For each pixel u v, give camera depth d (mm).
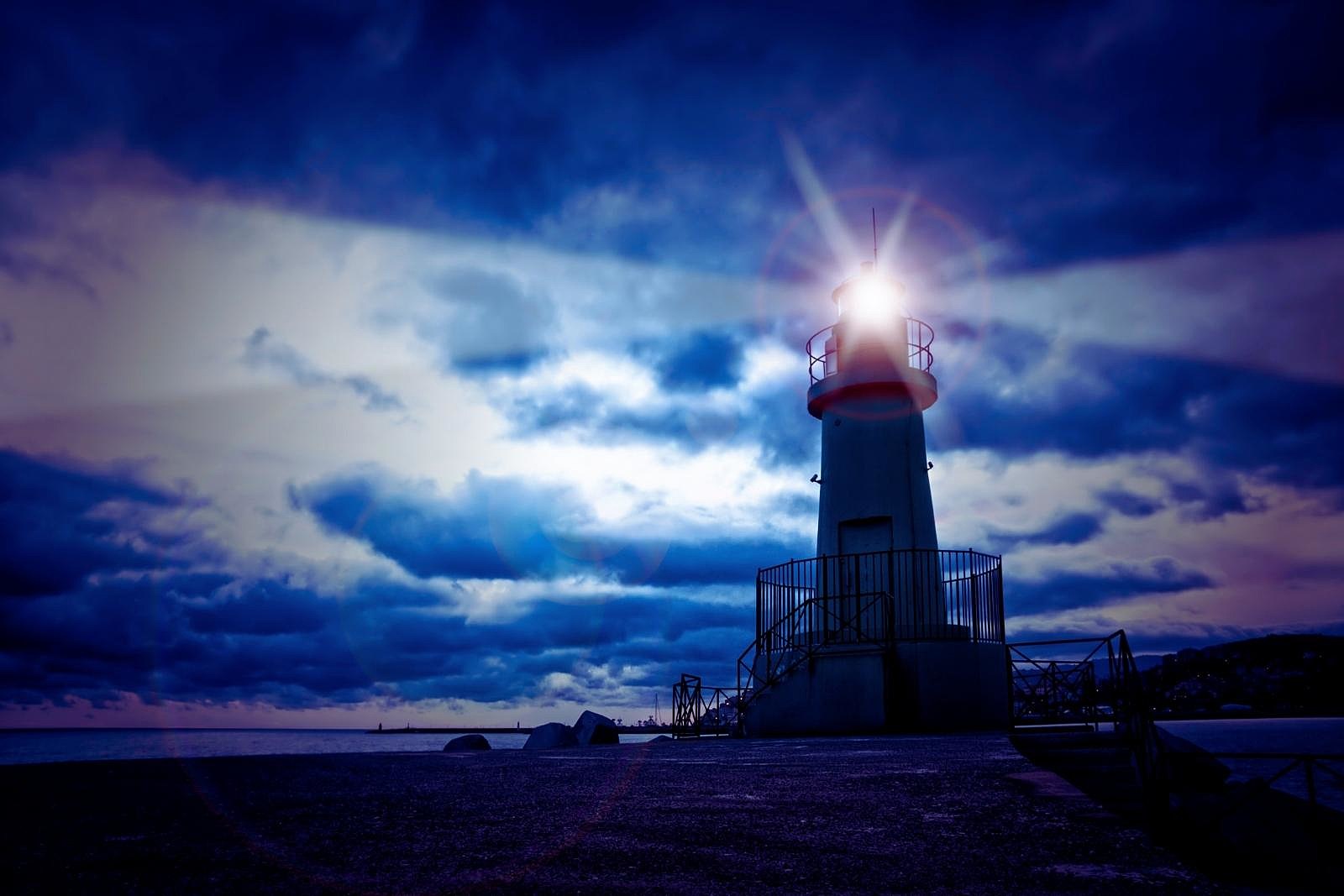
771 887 4320
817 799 7285
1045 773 8883
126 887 4285
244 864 4801
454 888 4297
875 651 20250
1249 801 5746
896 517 23641
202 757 11836
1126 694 8938
